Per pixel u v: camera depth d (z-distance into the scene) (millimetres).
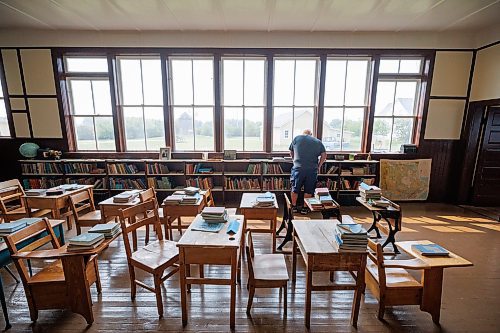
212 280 1953
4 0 3656
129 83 5195
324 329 1979
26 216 3287
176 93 5230
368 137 5270
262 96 5227
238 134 5352
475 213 4691
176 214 2943
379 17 4207
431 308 2021
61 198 3242
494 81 4582
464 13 4035
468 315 2139
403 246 2236
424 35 4887
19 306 2215
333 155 5223
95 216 3289
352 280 2631
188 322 2039
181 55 5051
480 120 4957
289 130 5328
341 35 4883
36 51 4938
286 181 5055
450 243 3471
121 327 1990
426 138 5246
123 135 5336
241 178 5137
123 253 3146
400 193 5285
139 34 4902
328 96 5211
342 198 5105
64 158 5270
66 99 5184
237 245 1888
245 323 2031
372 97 5121
